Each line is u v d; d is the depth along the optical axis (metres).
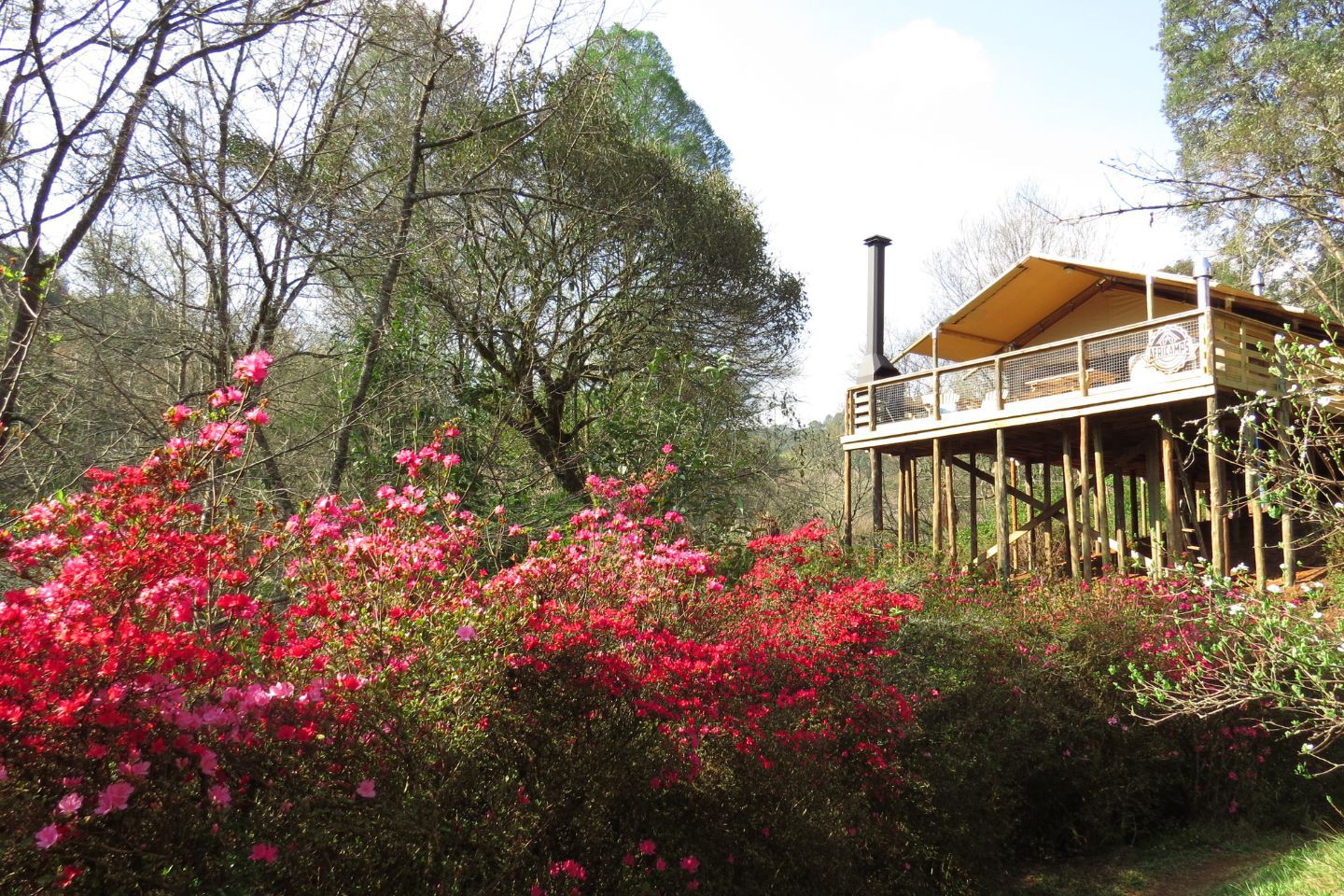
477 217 13.41
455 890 3.20
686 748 4.36
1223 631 6.11
